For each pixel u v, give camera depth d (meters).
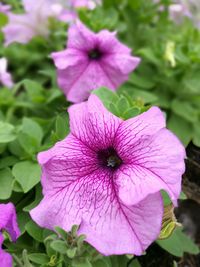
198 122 0.21
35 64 0.26
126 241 0.12
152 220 0.12
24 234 0.15
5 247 0.15
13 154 0.17
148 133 0.12
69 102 0.20
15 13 0.26
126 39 0.25
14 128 0.17
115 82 0.19
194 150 0.18
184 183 0.17
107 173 0.13
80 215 0.12
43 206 0.13
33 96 0.21
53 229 0.13
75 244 0.12
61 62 0.18
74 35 0.18
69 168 0.13
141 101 0.17
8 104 0.22
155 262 0.17
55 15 0.24
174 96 0.22
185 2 0.25
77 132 0.13
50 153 0.13
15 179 0.16
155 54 0.22
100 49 0.18
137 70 0.23
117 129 0.13
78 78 0.18
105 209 0.12
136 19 0.25
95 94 0.15
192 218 0.20
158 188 0.11
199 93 0.22
